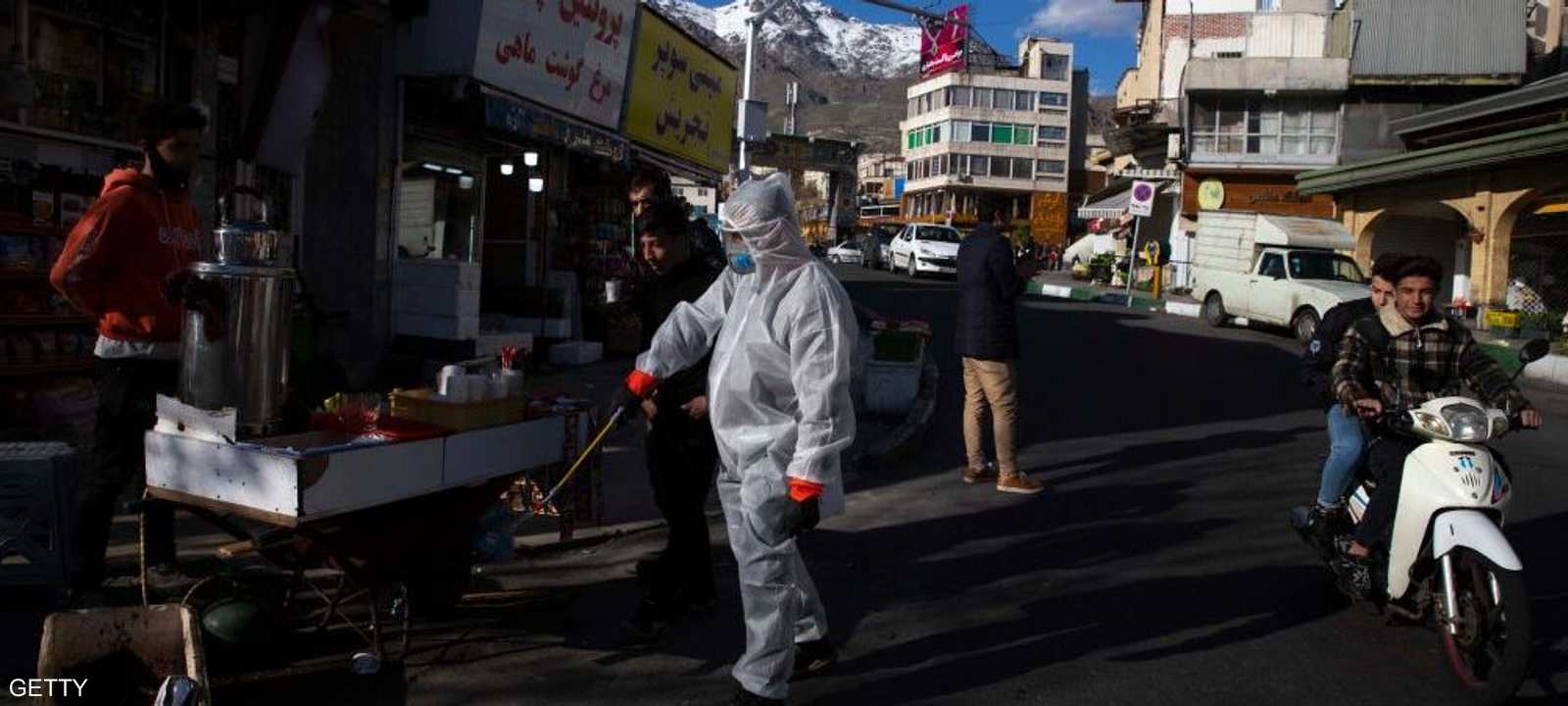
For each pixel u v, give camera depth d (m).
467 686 4.09
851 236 63.81
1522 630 3.91
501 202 13.56
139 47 7.59
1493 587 4.15
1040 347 15.44
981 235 7.39
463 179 12.42
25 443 4.81
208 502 3.84
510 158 13.35
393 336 10.42
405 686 4.06
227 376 3.87
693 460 4.59
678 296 4.74
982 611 5.12
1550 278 22.38
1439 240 27.58
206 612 4.11
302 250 9.35
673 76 16.16
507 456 4.54
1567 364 15.34
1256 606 5.24
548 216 13.80
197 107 4.66
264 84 8.45
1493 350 16.56
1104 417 10.54
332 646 4.38
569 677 4.22
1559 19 33.84
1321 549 5.16
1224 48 41.00
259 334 3.89
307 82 8.62
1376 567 4.80
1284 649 4.70
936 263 32.97
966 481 7.76
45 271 6.83
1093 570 5.79
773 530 3.80
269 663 4.20
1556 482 8.12
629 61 14.30
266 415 3.94
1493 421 4.32
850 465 8.07
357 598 4.80
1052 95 81.50
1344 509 5.09
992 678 4.34
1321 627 4.98
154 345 4.49
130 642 3.58
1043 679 4.34
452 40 10.07
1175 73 41.44
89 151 7.29
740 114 17.73
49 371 6.91
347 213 9.86
